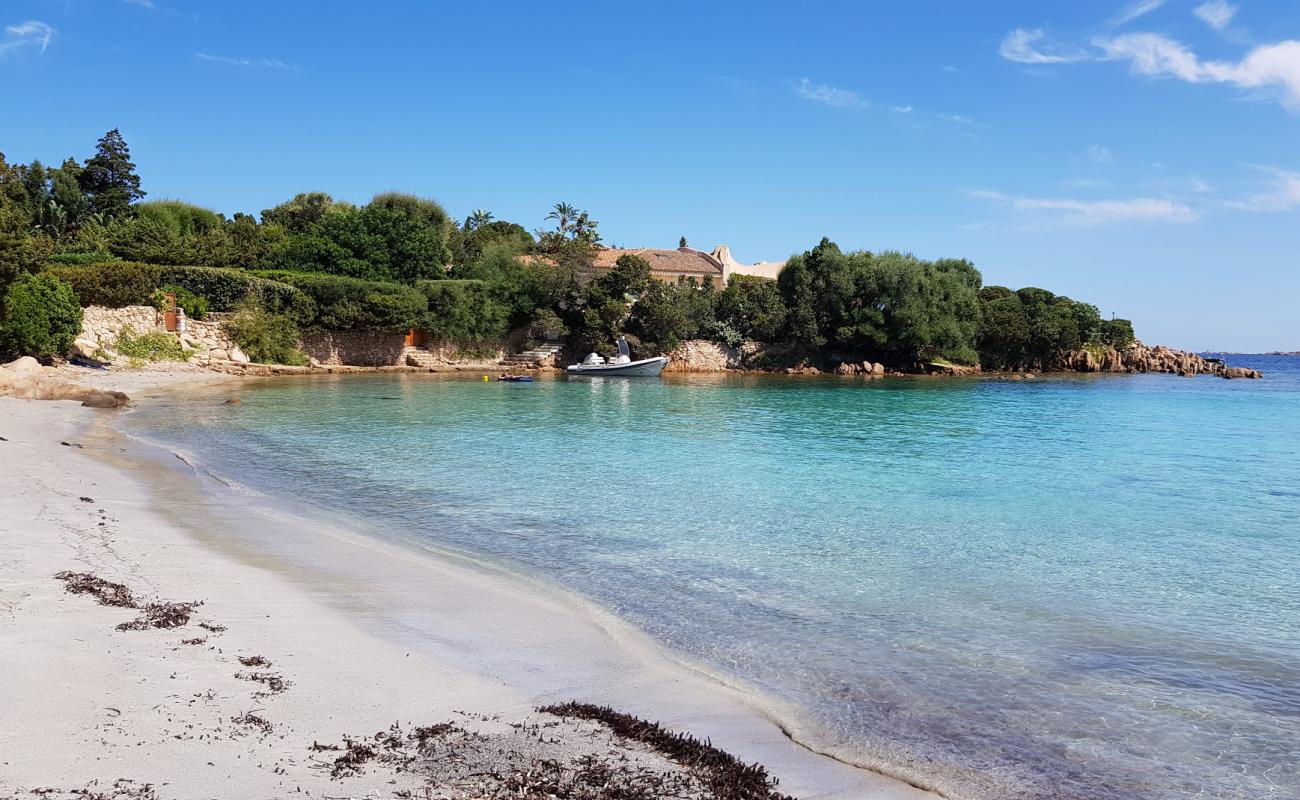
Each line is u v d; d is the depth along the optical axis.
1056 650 8.42
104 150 82.44
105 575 8.97
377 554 11.52
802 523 14.43
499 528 13.62
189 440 23.30
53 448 19.16
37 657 6.22
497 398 42.38
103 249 60.97
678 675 7.41
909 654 8.20
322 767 4.99
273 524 13.15
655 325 76.44
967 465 22.08
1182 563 12.17
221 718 5.55
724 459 22.27
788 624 9.04
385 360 69.19
